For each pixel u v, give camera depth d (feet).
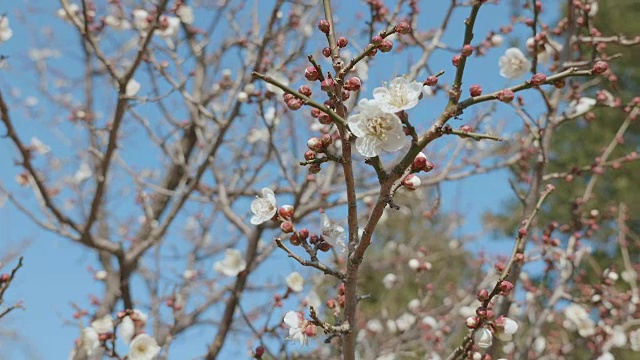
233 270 17.35
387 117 7.48
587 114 16.21
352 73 17.12
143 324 13.92
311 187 20.11
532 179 14.58
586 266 35.42
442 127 7.44
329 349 20.06
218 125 19.44
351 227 8.27
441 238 29.78
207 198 20.66
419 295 17.43
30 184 18.84
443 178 19.62
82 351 16.53
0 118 15.28
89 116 22.26
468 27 8.52
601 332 17.39
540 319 15.46
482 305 9.14
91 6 20.11
